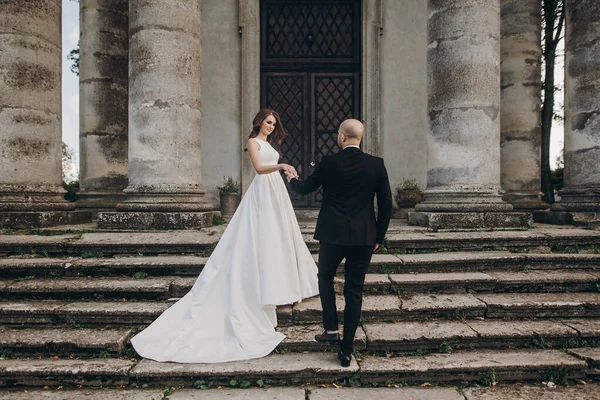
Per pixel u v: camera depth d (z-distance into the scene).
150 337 3.55
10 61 6.48
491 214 6.23
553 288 4.54
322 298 3.43
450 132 6.64
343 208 3.22
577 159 7.19
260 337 3.57
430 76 6.92
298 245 4.14
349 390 3.12
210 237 5.48
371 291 4.46
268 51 10.05
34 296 4.27
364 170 3.21
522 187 9.45
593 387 3.20
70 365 3.27
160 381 3.19
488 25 6.57
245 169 9.75
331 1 9.99
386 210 3.25
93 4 9.21
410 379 3.25
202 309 3.67
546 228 6.41
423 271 4.87
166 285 4.30
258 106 9.84
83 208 9.09
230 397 3.01
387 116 9.91
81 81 9.34
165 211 6.36
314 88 10.04
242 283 3.74
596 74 6.92
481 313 4.07
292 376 3.23
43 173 6.80
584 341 3.67
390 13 9.88
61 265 4.65
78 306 4.02
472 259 4.92
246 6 9.73
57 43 7.07
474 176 6.55
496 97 6.67
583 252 5.33
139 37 6.57
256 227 3.83
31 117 6.64
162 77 6.52
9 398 3.00
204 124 9.80
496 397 3.04
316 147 10.09
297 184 3.42
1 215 6.25
